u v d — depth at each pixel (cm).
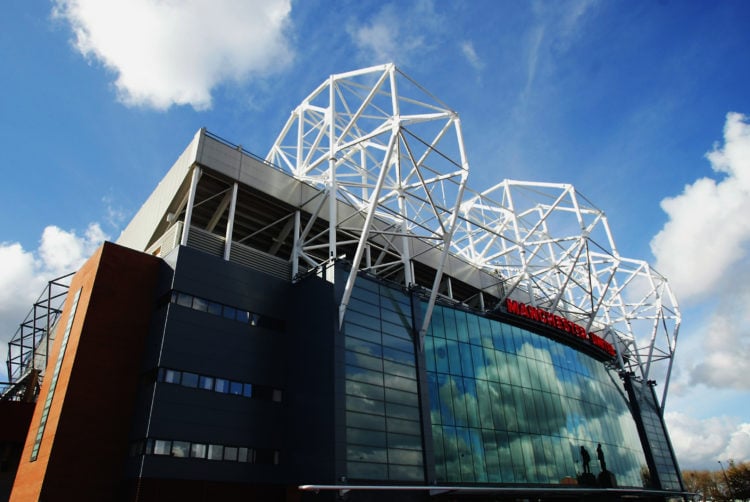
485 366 4269
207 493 2633
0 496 3397
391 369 3416
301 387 3166
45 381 3022
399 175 3934
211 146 3519
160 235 3981
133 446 2630
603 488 4522
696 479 14075
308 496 2847
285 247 4303
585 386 5419
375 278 3688
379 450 3055
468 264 5262
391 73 3625
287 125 4725
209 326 2989
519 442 4150
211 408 2823
